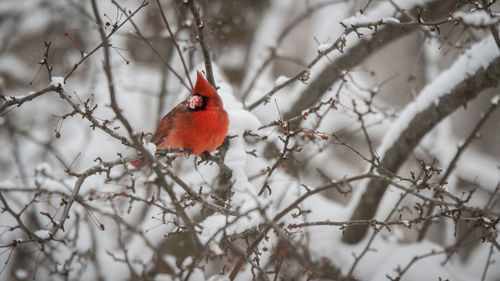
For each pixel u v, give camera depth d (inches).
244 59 610.2
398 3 403.2
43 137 550.0
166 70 495.8
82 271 377.4
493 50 372.8
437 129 531.8
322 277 394.6
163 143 328.2
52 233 222.7
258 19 626.8
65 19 551.2
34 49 561.3
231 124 324.5
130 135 209.0
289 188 403.9
